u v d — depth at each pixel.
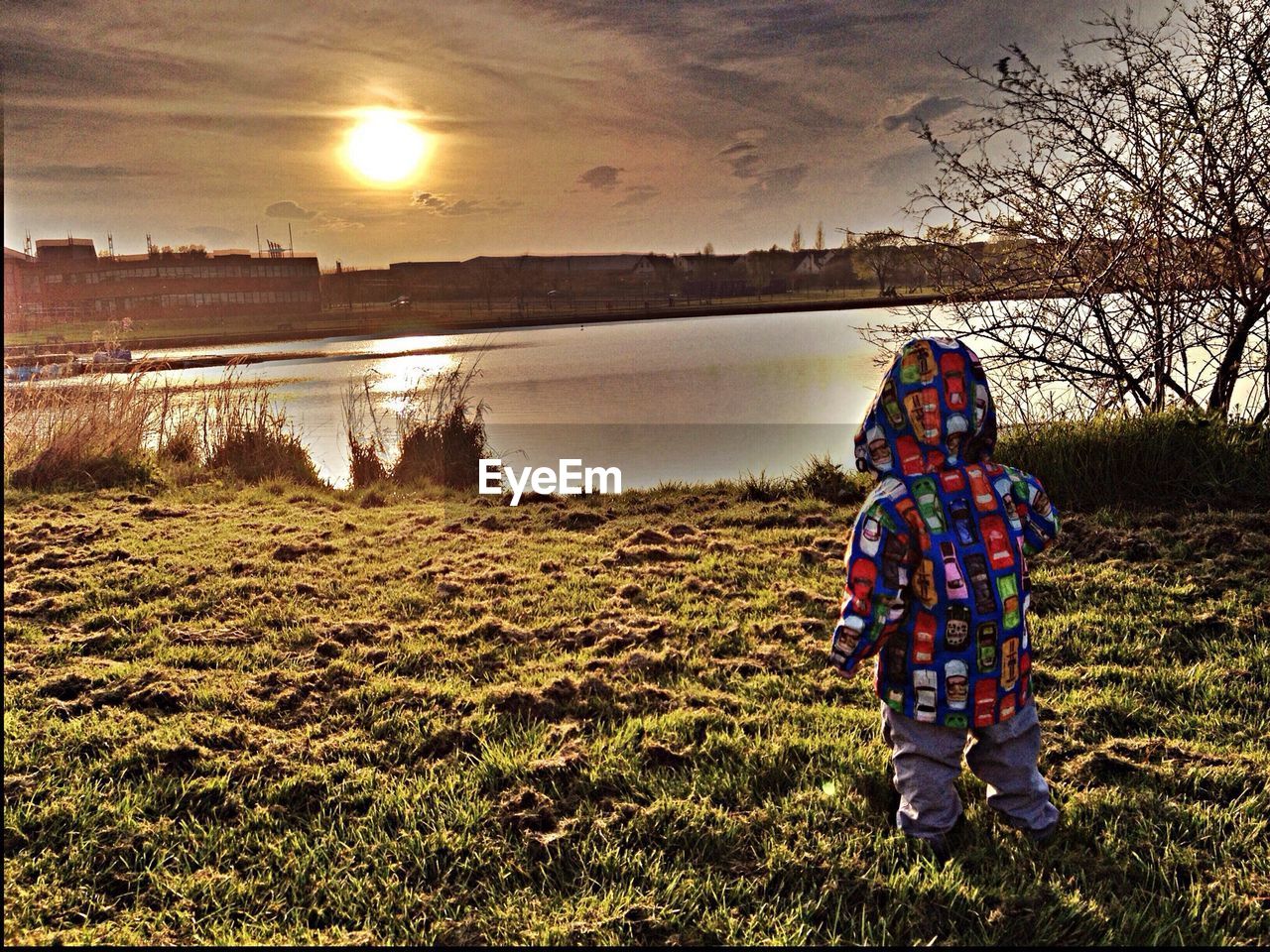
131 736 3.95
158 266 109.94
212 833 3.27
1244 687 4.18
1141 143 7.88
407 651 5.00
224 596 5.98
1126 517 6.72
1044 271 8.23
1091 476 7.35
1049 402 8.37
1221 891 2.85
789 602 5.66
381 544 7.49
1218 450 7.23
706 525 7.93
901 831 3.12
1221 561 5.70
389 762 3.78
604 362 33.00
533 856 3.13
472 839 3.18
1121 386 8.29
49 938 2.73
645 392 22.86
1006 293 8.31
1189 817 3.21
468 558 6.93
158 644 5.13
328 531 7.96
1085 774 3.54
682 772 3.62
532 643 5.11
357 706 4.28
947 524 2.77
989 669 2.79
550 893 2.93
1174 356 8.14
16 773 3.63
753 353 32.22
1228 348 7.96
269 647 5.05
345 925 2.84
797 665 4.66
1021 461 7.60
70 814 3.35
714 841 3.16
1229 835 3.12
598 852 3.12
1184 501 6.94
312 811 3.44
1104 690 4.22
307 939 2.74
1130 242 7.64
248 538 7.59
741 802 3.39
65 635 5.20
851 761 3.61
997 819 3.22
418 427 12.34
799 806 3.33
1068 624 5.03
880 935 2.71
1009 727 2.96
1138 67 7.81
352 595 6.02
